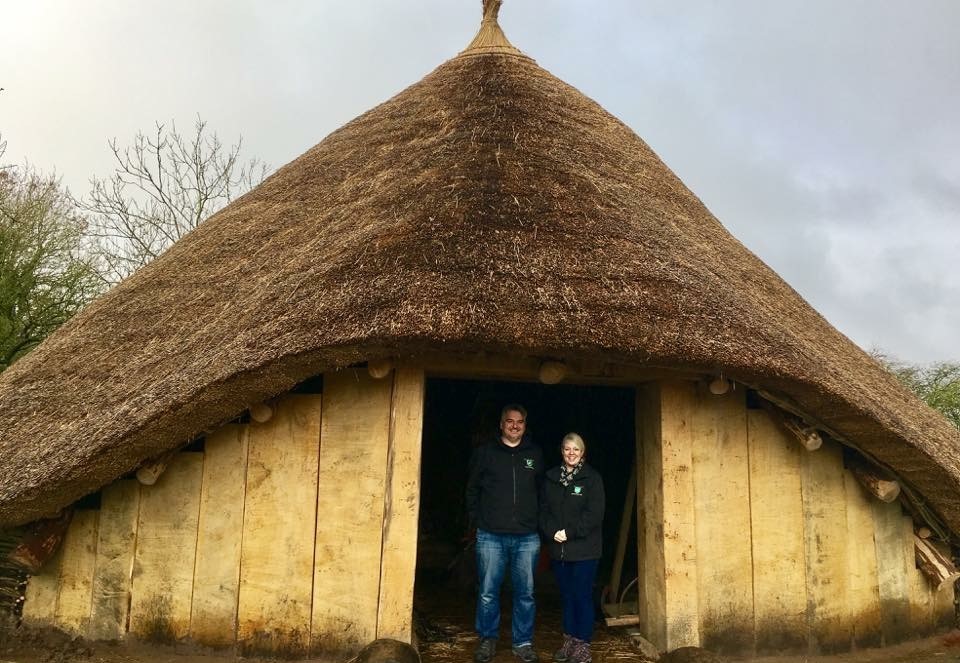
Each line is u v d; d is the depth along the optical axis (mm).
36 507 4176
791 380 4156
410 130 7203
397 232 4621
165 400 4059
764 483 4746
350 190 6477
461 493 8484
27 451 4562
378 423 4391
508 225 4648
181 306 5840
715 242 6836
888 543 5047
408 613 4207
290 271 5035
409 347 3936
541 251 4453
